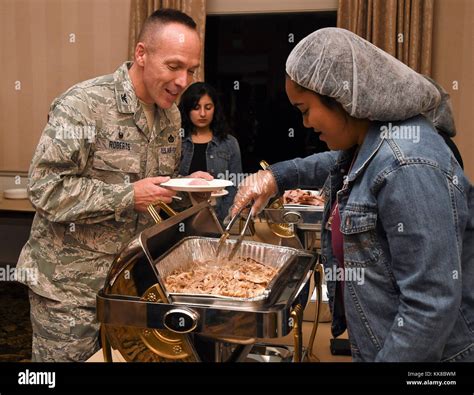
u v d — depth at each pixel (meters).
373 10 3.76
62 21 4.43
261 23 4.32
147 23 1.68
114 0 4.32
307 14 4.27
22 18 4.48
